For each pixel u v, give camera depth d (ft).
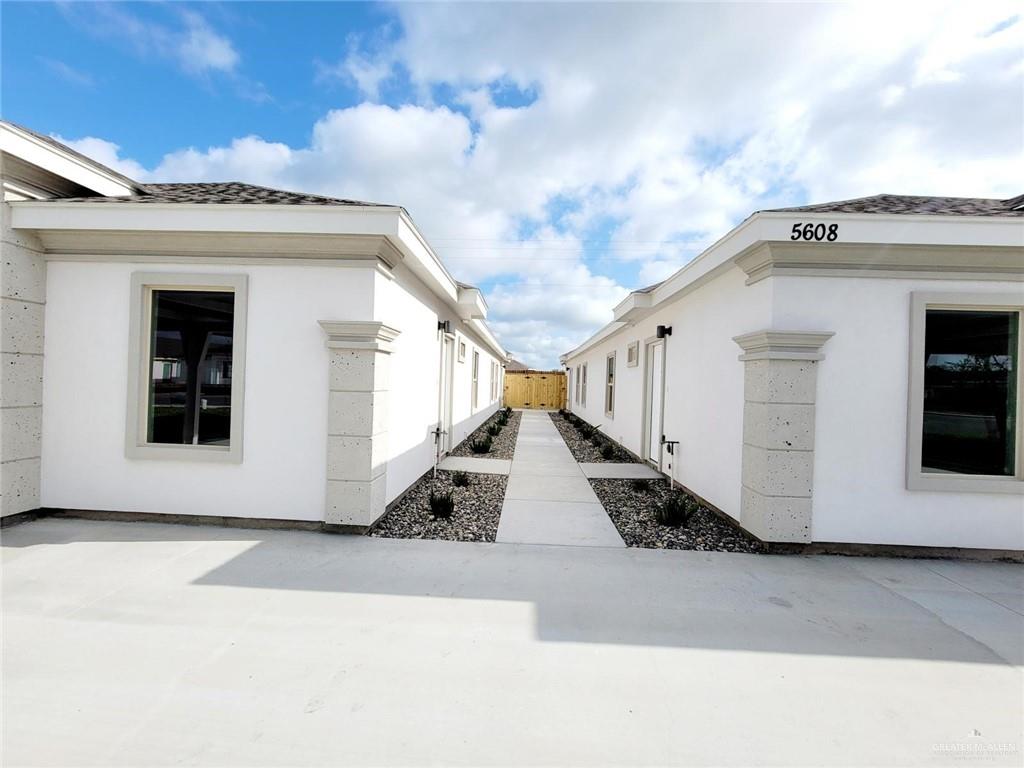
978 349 14.21
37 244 15.12
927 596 11.16
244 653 8.09
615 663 8.09
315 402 14.89
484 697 7.08
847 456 13.99
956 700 7.32
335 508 14.67
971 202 18.35
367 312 14.75
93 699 6.80
